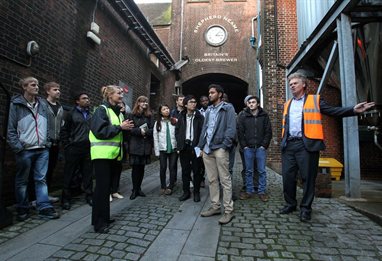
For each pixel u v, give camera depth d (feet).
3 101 12.50
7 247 8.84
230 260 8.11
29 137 11.37
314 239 9.53
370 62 17.95
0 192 10.54
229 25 44.16
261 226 10.76
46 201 11.74
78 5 18.44
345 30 14.67
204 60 43.98
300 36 25.05
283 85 28.27
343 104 14.61
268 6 29.48
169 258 8.20
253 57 42.93
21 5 13.42
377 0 14.11
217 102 12.21
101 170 10.39
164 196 15.61
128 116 15.42
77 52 18.39
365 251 8.63
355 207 12.51
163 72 40.19
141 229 10.43
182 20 44.52
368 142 24.49
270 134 14.97
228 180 11.54
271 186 18.37
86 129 13.91
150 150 15.55
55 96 13.43
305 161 11.34
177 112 16.20
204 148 12.17
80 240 9.39
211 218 11.75
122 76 25.95
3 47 12.35
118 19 24.89
